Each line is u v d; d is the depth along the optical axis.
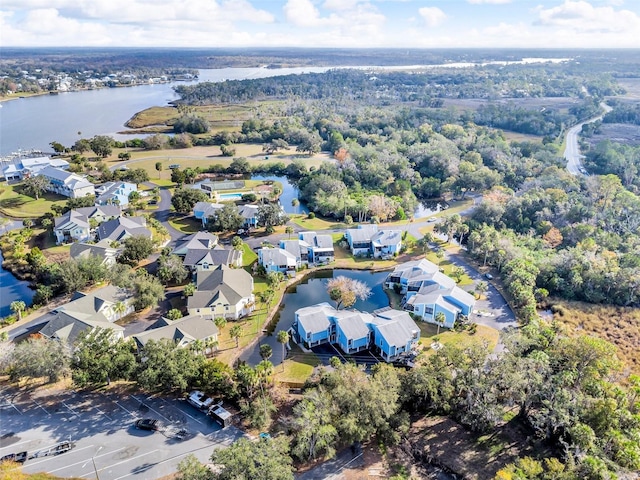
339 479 51.81
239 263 100.25
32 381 65.75
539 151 181.88
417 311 83.12
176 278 91.44
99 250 97.00
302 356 72.62
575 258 95.31
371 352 74.12
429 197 158.12
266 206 120.31
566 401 54.66
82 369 62.16
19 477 50.06
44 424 57.81
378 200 129.62
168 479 50.28
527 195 132.12
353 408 55.19
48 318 80.12
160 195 145.00
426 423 59.97
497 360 60.19
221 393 62.69
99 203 129.88
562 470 47.62
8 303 86.44
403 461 54.62
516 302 86.31
